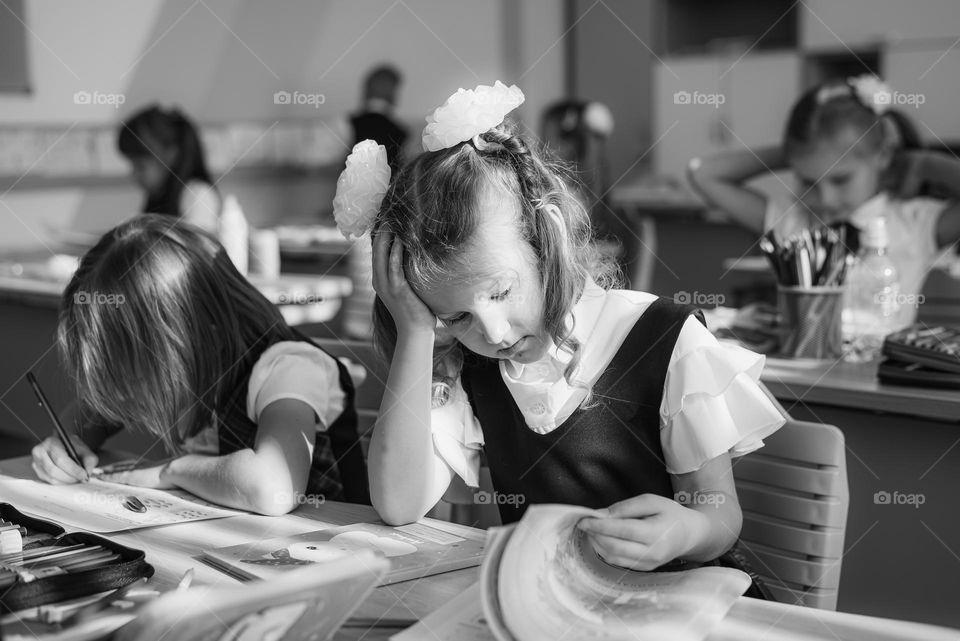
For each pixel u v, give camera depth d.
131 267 1.46
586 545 1.02
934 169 2.84
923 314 2.95
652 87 6.45
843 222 2.60
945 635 0.88
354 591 0.81
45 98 4.94
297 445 1.38
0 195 4.78
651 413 1.23
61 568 1.00
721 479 1.21
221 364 1.49
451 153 1.18
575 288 1.21
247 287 1.58
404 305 1.22
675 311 1.25
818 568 1.29
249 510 1.30
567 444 1.25
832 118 2.71
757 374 1.23
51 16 4.94
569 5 6.84
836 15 5.50
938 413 1.69
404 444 1.23
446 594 0.99
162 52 5.38
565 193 1.21
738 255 4.76
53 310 3.01
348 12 6.14
